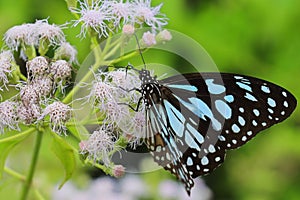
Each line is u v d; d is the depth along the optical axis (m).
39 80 0.46
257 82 0.45
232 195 0.62
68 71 0.46
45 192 0.56
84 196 0.56
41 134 0.47
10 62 0.47
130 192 0.57
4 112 0.46
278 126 0.62
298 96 0.62
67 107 0.46
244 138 0.45
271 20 0.63
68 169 0.47
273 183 0.62
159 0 0.61
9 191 0.53
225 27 0.62
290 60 0.63
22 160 0.56
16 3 0.60
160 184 0.57
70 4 0.47
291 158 0.62
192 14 0.62
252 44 0.63
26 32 0.48
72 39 0.54
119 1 0.48
